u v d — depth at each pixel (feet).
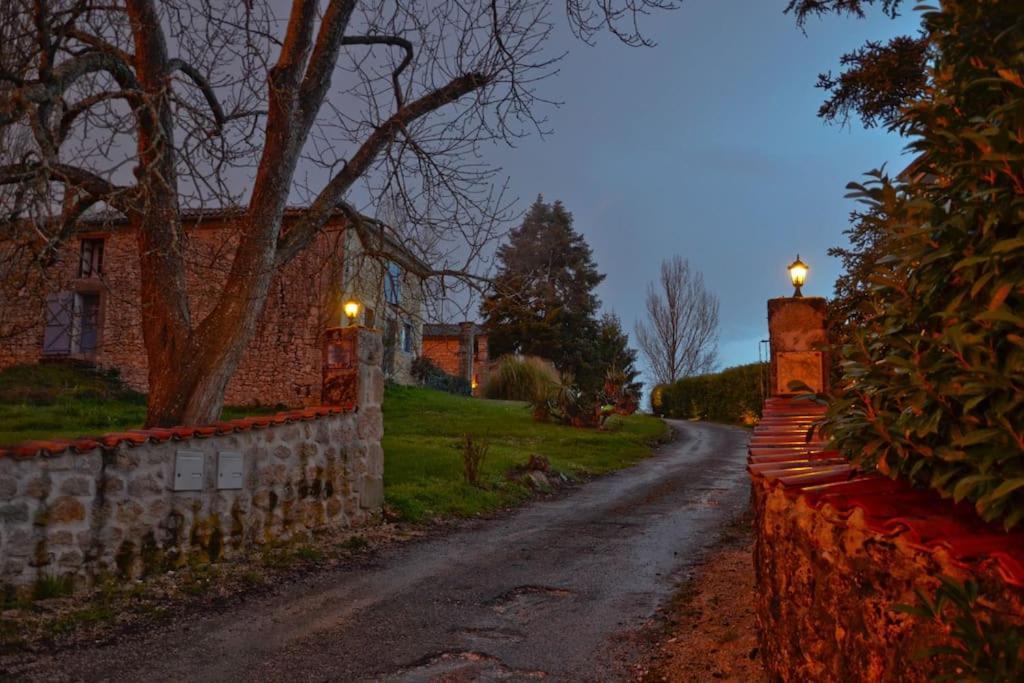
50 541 20.33
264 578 23.61
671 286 161.99
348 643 17.99
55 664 16.25
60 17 26.68
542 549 28.45
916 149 9.18
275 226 31.01
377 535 30.55
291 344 77.66
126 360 80.28
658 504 39.45
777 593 12.44
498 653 17.35
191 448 24.35
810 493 10.27
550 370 115.34
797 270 29.40
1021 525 7.74
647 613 20.30
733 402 115.44
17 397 67.00
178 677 15.76
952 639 7.02
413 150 31.04
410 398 89.40
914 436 9.23
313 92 31.42
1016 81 7.56
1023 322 6.95
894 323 9.89
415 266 34.19
